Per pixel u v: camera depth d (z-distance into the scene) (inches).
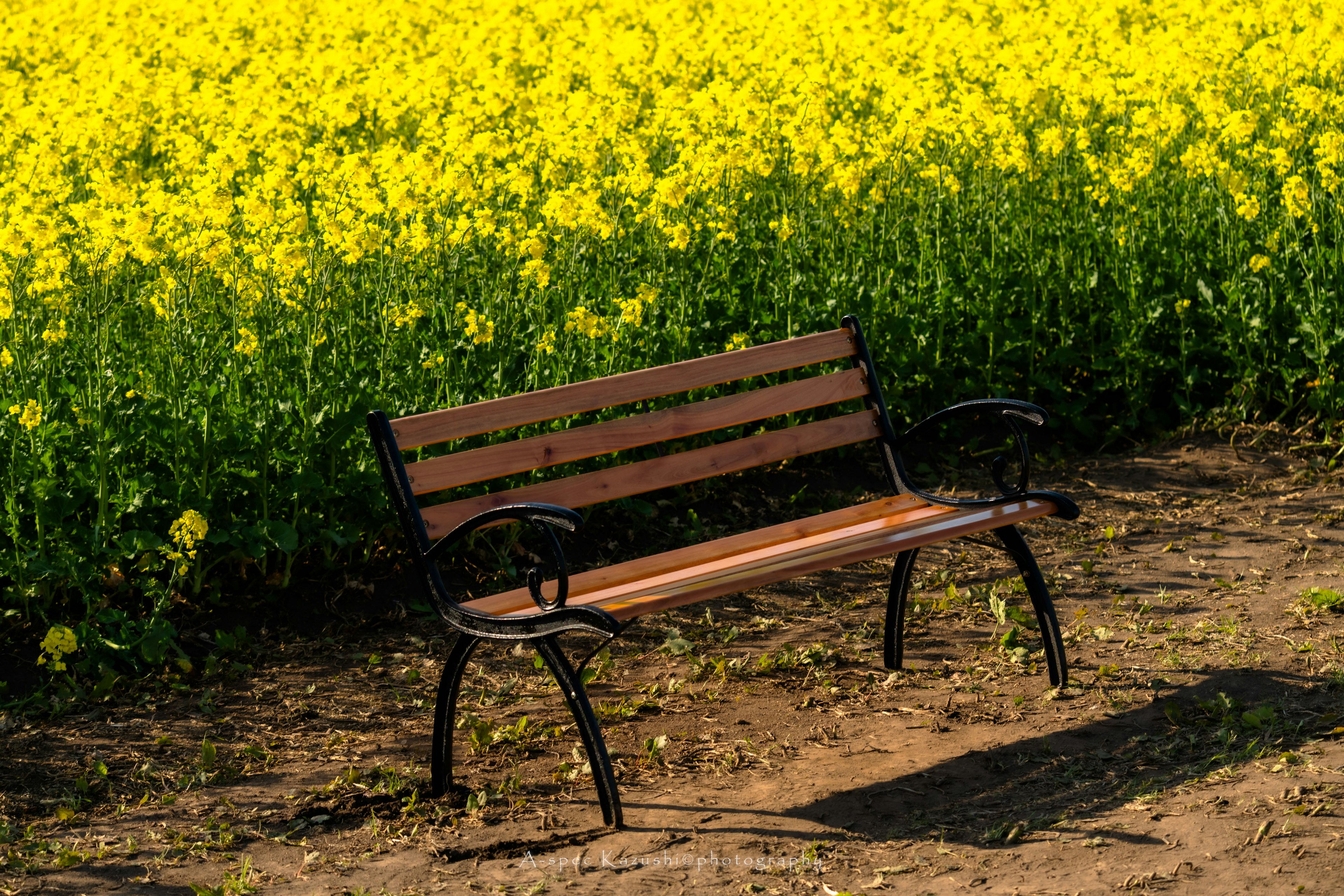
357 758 183.9
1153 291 340.8
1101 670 201.6
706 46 579.2
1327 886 137.8
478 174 366.6
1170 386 339.0
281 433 248.4
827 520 200.1
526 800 169.2
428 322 293.1
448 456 176.1
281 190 304.3
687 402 299.9
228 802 170.2
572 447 187.8
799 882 145.4
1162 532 267.9
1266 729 177.8
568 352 278.5
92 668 211.5
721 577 169.3
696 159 337.4
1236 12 534.9
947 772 172.6
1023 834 153.9
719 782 172.4
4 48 669.3
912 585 245.6
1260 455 306.5
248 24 737.6
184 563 215.3
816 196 360.5
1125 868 144.4
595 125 393.4
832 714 193.2
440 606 167.3
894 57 549.6
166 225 278.5
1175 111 362.6
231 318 274.7
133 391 245.4
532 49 614.5
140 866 153.8
